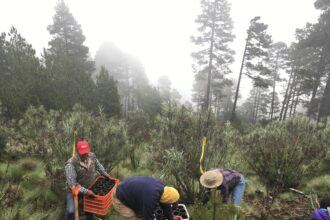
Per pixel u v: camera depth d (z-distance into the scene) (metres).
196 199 4.47
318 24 21.80
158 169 5.29
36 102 10.17
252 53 27.05
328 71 22.36
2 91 9.09
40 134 6.12
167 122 5.39
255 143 7.21
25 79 10.83
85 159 4.09
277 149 5.95
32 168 6.43
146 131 9.98
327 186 6.05
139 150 7.91
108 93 14.88
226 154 5.53
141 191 2.95
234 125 14.21
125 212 3.18
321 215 3.23
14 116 8.93
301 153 6.02
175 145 5.11
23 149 6.76
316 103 21.80
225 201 4.09
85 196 3.85
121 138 5.92
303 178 6.46
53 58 14.80
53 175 5.06
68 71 13.95
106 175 4.35
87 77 15.27
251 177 6.34
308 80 22.38
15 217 3.81
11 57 12.20
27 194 4.81
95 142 5.46
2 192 4.37
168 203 2.97
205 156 4.96
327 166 7.38
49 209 4.52
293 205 5.15
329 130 8.02
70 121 5.83
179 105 5.77
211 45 30.27
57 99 10.85
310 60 28.28
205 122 5.30
